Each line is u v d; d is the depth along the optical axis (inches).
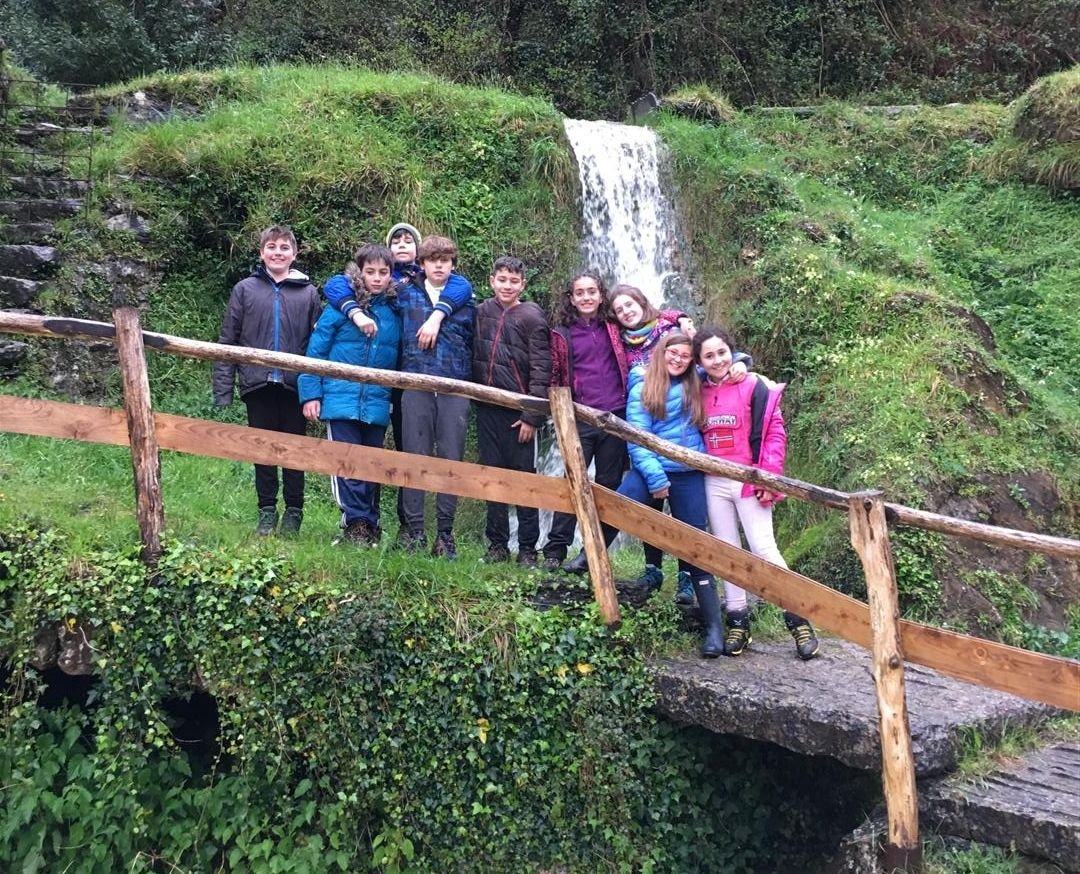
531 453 226.1
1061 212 430.6
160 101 410.3
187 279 343.3
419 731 189.3
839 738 171.5
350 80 417.7
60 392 301.3
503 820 190.1
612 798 193.0
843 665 204.1
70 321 191.3
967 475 270.1
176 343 195.3
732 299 365.7
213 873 190.9
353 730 188.2
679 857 195.2
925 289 351.6
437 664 191.8
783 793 207.2
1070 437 299.6
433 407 223.9
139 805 188.1
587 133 421.7
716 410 211.2
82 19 548.4
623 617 203.9
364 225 354.3
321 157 362.6
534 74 652.1
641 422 212.1
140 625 188.7
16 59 521.3
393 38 631.8
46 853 187.2
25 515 198.1
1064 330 370.0
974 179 457.7
